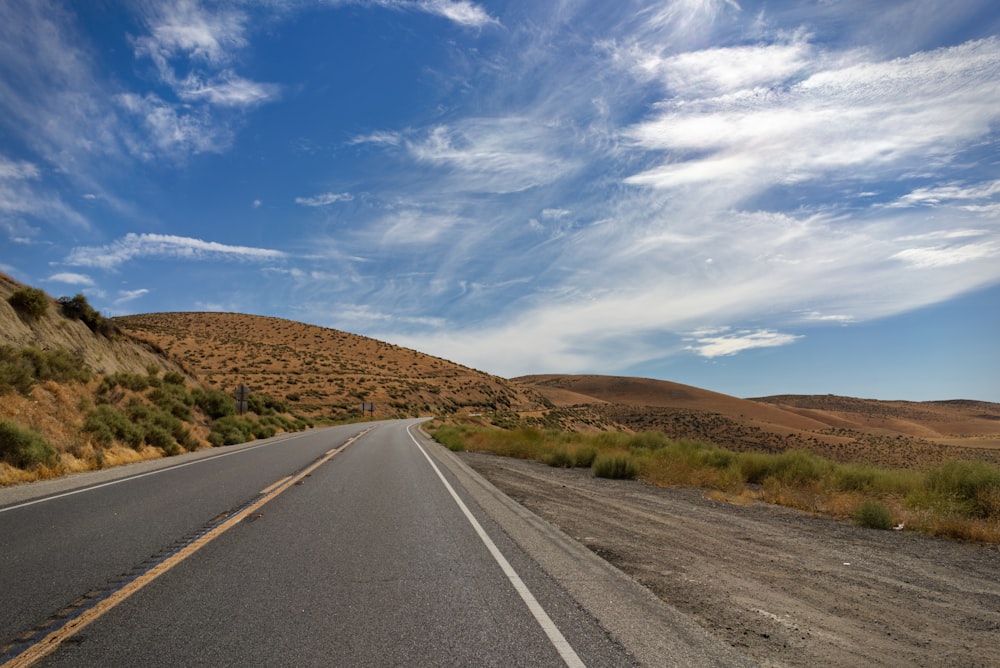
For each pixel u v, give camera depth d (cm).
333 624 498
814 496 1521
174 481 1416
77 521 921
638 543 920
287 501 1138
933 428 16875
